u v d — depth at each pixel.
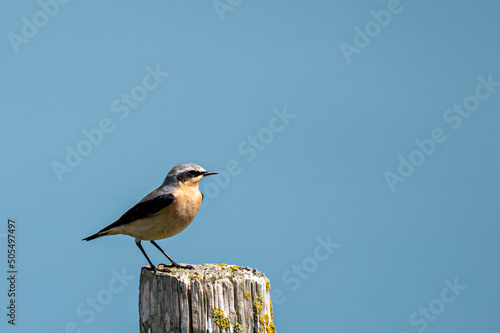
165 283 10.23
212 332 9.75
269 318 10.09
